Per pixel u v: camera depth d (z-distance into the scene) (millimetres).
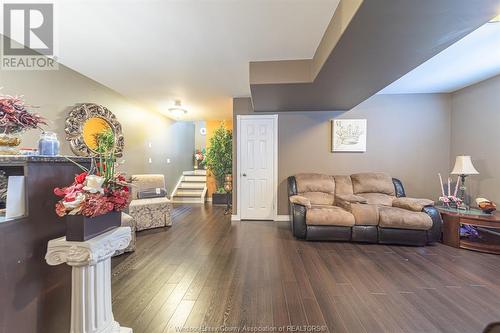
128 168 4598
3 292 1074
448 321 1768
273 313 1854
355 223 3455
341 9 1825
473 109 3973
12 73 2418
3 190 1316
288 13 1999
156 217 4199
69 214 1253
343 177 4352
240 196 4777
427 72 3428
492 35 2404
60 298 1409
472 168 3686
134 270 2576
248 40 2449
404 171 4543
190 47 2598
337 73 2596
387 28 1733
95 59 2885
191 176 7664
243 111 4715
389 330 1670
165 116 6246
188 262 2785
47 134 1503
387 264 2752
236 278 2402
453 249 3244
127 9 1927
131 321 1758
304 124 4680
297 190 4277
